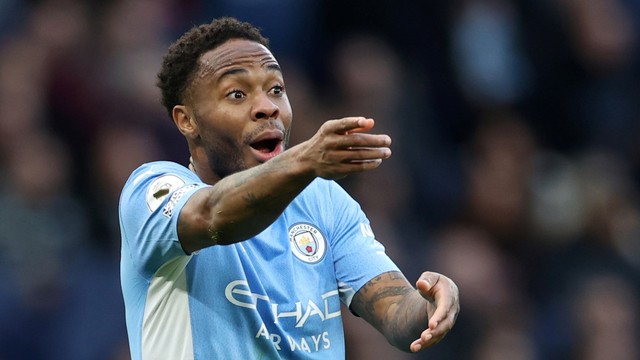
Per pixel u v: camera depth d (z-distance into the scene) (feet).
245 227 46.44
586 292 117.08
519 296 117.60
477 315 110.01
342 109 122.31
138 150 109.81
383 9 133.08
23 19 120.67
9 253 101.76
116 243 105.40
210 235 47.24
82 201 108.17
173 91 52.85
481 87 136.26
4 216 102.94
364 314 54.39
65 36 117.50
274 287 52.01
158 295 51.08
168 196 49.14
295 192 45.39
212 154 52.01
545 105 140.36
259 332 51.19
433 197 121.49
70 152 111.45
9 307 99.40
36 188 104.88
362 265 54.49
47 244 103.35
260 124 51.11
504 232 121.49
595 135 139.85
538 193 127.24
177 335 50.78
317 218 54.80
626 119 141.59
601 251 121.08
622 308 115.24
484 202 121.49
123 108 115.03
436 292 48.67
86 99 114.42
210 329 50.75
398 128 123.54
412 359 103.81
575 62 141.79
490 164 123.95
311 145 44.57
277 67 52.01
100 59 118.93
